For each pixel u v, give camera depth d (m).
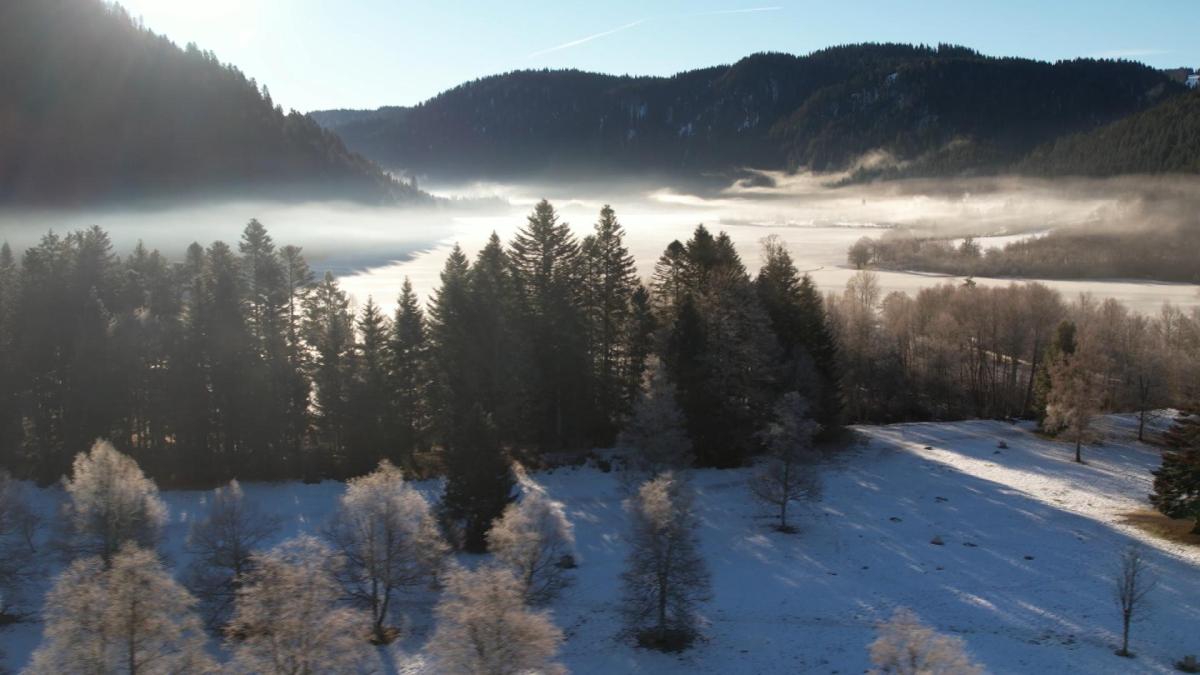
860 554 50.62
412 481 60.75
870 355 96.00
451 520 49.06
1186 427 53.28
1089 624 41.50
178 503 56.91
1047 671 37.06
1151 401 86.19
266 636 30.19
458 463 49.50
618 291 75.69
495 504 49.16
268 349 65.50
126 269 81.56
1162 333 106.88
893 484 63.94
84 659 27.61
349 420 62.59
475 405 51.06
